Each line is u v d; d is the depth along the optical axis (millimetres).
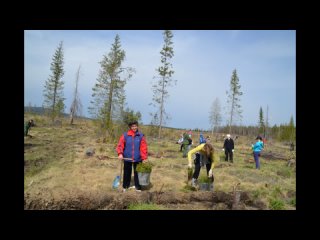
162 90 40656
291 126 71188
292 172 14477
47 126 38688
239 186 9625
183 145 20047
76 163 11984
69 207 5969
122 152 8383
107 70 31844
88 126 45344
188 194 7473
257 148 15195
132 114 27266
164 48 40844
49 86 50906
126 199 6633
